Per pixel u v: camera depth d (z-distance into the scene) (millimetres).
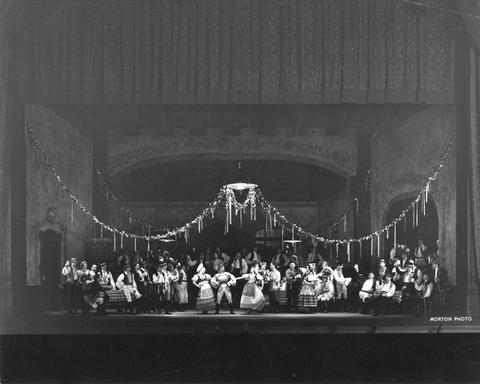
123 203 23719
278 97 14828
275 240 24922
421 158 18281
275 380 10398
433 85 14719
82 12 14805
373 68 14742
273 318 15516
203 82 14820
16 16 13820
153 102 14844
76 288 16219
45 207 17609
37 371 11109
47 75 14773
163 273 17250
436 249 17359
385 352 11461
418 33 14695
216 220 24812
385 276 16453
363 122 20656
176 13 14844
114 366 11047
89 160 21562
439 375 11039
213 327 14352
